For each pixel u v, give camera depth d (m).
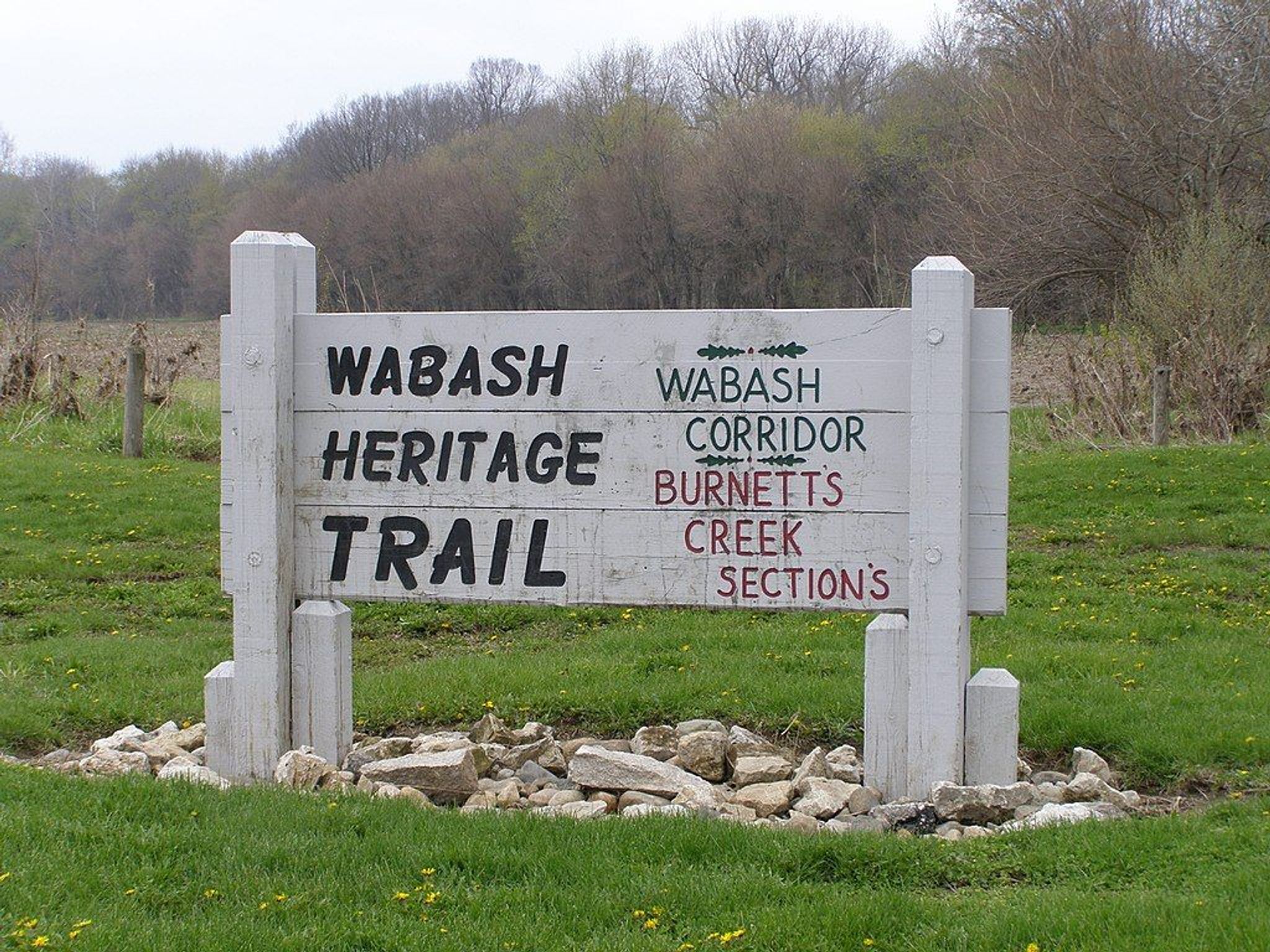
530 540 6.08
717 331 5.88
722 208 42.50
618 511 6.00
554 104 56.84
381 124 71.19
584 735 7.15
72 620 9.86
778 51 64.06
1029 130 32.06
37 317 21.55
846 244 42.00
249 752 6.21
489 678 7.82
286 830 5.15
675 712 7.26
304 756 5.93
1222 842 4.82
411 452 6.18
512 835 5.09
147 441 18.20
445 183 48.09
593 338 6.01
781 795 5.77
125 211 65.00
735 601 5.89
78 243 58.56
